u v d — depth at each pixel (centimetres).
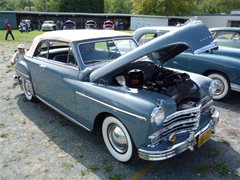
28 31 3002
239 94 585
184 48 333
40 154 327
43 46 422
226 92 517
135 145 276
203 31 269
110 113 288
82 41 350
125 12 8562
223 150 337
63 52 375
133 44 402
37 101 511
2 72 761
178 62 571
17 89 595
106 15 4078
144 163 307
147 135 254
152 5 5144
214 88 333
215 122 319
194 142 277
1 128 398
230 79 499
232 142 359
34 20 4059
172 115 261
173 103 264
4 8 9250
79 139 363
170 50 335
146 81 321
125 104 266
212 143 355
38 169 297
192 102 290
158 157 254
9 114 451
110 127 308
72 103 350
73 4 5619
